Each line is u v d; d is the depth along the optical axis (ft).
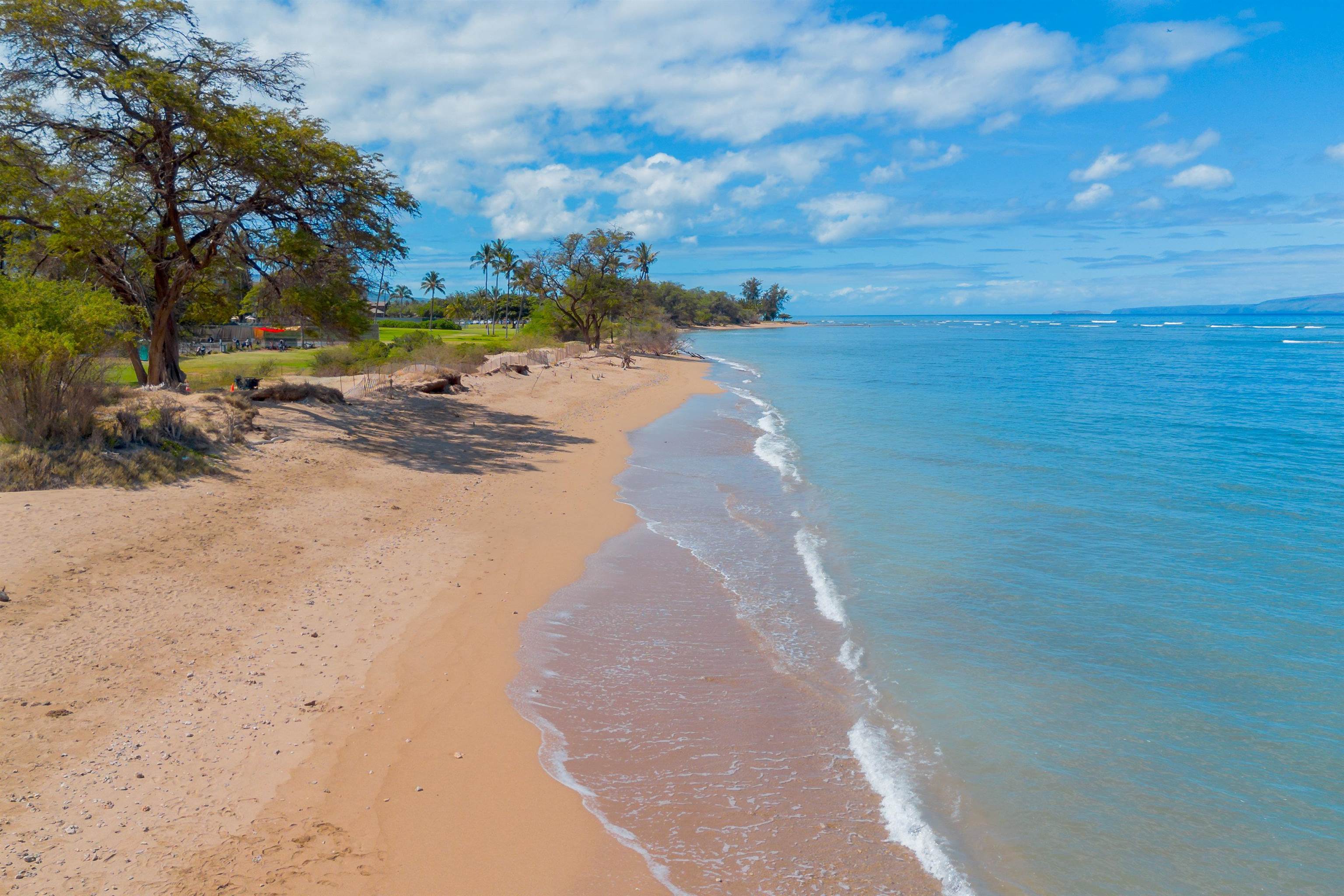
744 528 43.47
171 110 61.05
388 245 75.56
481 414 81.66
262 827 16.55
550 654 26.73
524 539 40.27
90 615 24.98
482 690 23.75
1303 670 26.12
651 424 86.38
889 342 361.92
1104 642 28.30
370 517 41.01
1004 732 22.08
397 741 20.51
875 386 138.51
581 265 202.08
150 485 38.68
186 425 46.83
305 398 67.72
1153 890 15.96
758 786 19.39
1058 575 35.58
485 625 28.78
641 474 58.23
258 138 63.10
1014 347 299.38
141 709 20.48
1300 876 16.42
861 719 22.72
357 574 32.63
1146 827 18.03
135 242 65.67
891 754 20.89
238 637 25.41
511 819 17.61
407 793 18.31
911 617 30.42
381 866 15.74
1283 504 49.16
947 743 21.52
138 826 16.11
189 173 67.41
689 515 46.21
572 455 64.95
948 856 16.84
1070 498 50.37
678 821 17.89
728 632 28.99
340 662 24.58
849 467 61.21
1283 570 36.47
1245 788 19.60
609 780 19.51
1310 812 18.67
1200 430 82.79
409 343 142.00
